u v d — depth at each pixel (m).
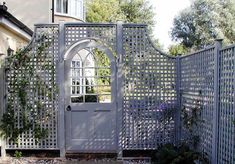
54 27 6.12
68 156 6.09
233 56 3.77
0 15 5.96
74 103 6.24
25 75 6.11
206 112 4.75
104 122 6.27
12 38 7.68
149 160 5.87
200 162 5.00
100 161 5.80
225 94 4.05
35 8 12.58
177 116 6.18
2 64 6.04
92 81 6.26
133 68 6.14
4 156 6.05
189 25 25.23
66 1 14.66
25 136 6.16
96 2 24.20
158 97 6.18
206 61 4.75
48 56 6.11
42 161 5.79
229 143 3.90
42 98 6.13
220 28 23.86
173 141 6.20
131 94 6.16
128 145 6.16
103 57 6.24
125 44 6.13
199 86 5.08
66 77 6.22
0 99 6.04
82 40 6.11
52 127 6.13
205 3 24.47
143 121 6.17
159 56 6.18
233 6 24.62
